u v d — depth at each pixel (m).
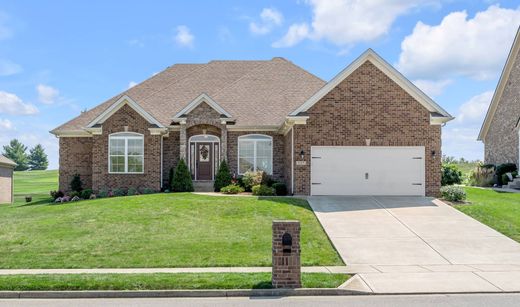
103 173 29.80
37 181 74.31
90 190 29.72
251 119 31.53
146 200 24.30
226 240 17.39
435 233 18.50
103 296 11.62
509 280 12.84
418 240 17.56
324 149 26.11
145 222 19.95
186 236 17.95
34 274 13.40
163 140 31.34
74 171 32.31
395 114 26.11
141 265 14.60
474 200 25.17
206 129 31.42
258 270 13.96
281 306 10.56
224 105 33.03
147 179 29.67
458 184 33.81
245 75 36.12
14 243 17.28
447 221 20.30
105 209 22.61
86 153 32.38
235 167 31.17
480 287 12.16
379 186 26.06
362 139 26.03
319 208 22.66
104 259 15.27
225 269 14.11
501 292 11.79
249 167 31.22
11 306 10.74
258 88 34.72
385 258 15.43
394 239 17.69
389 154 26.16
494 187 33.12
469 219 20.64
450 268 14.23
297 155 26.03
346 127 26.06
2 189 36.69
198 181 30.64
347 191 26.03
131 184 29.75
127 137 29.80
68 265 14.66
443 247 16.70
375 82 26.09
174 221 20.09
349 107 26.11
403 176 26.08
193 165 31.39
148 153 29.72
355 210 22.27
